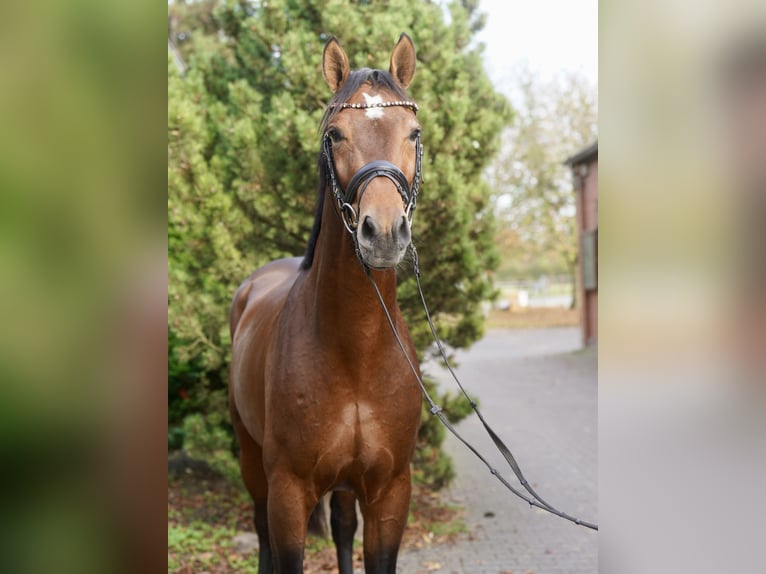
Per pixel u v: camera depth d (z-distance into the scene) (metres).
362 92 2.23
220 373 5.08
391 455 2.41
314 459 2.37
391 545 2.51
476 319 4.90
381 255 1.97
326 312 2.32
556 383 11.11
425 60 4.60
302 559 2.43
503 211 23.23
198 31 11.84
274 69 4.93
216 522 4.68
